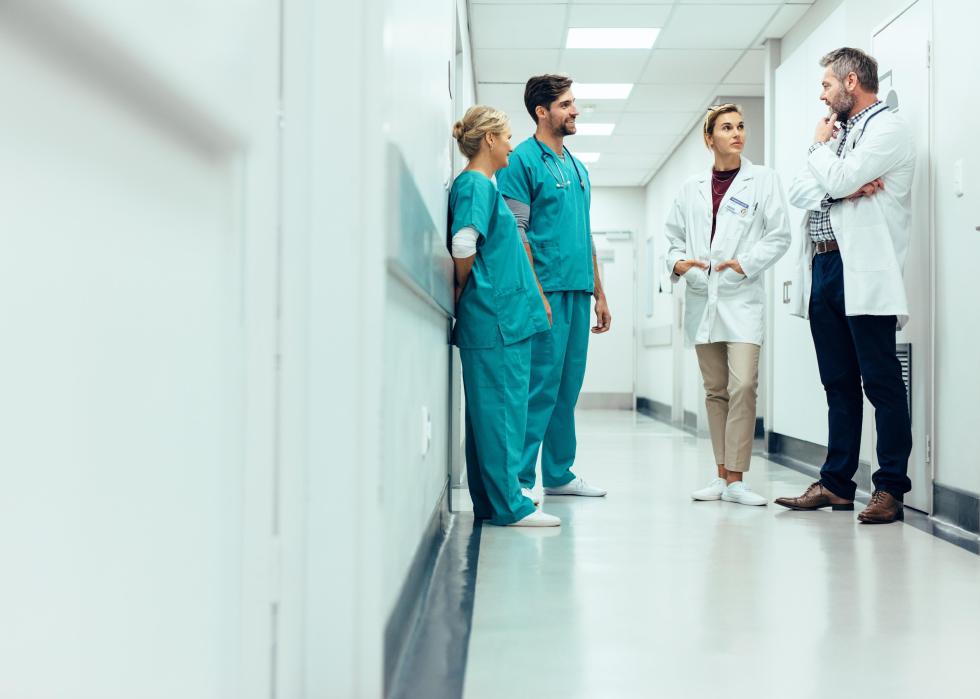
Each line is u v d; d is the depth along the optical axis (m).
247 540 0.92
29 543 0.49
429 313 2.00
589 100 6.32
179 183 0.73
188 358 0.76
